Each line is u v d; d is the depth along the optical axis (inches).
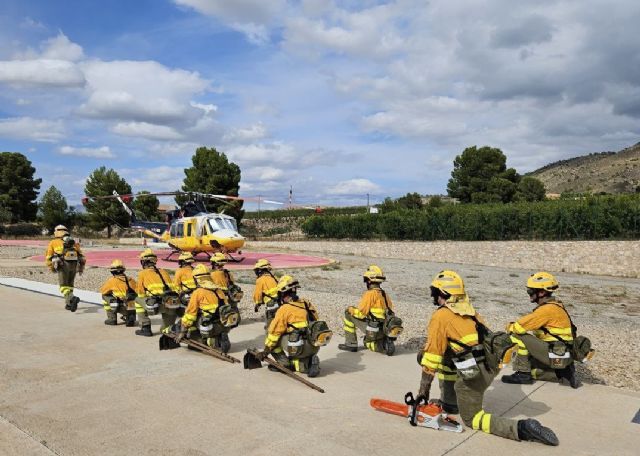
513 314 473.1
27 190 2389.3
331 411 198.7
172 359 275.1
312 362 244.1
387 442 170.1
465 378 172.9
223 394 218.2
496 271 935.7
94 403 206.7
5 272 713.6
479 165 1788.9
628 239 965.2
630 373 266.5
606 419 192.7
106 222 2017.7
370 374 251.4
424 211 1304.1
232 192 1694.1
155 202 2108.8
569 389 229.0
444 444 168.6
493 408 204.1
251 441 170.4
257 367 257.9
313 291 586.9
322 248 1392.7
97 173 2016.5
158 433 176.9
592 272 948.0
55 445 166.9
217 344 294.7
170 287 328.2
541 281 230.8
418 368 263.1
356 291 609.0
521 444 169.2
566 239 1051.3
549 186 4591.5
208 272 291.7
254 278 716.0
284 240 1567.4
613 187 3907.5
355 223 1432.1
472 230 1174.3
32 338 324.2
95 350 294.2
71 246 411.2
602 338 359.6
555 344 224.8
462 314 173.0
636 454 162.2
